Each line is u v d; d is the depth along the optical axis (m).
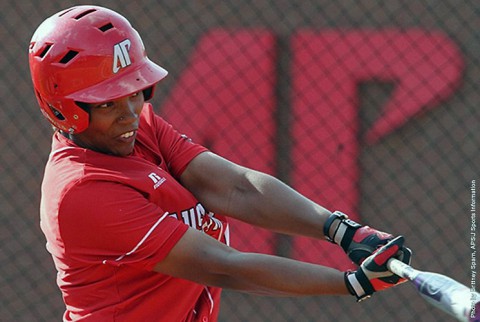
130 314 10.01
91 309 10.01
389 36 21.64
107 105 9.66
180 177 10.98
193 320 10.75
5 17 22.05
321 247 20.86
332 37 21.50
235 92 21.33
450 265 21.62
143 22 21.89
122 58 9.70
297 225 10.52
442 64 21.64
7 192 21.97
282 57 21.39
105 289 9.93
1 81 21.98
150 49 21.78
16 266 21.89
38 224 21.95
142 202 9.59
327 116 21.20
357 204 21.30
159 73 10.05
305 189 21.19
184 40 21.75
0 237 21.98
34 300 21.81
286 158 21.14
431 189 21.59
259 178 10.74
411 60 21.59
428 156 21.58
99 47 9.59
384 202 21.52
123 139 9.93
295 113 21.22
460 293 8.39
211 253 9.39
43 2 22.03
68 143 10.09
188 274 9.57
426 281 8.57
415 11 21.78
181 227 9.50
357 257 9.71
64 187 9.55
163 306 10.18
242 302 21.73
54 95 9.68
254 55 21.44
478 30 21.75
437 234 21.62
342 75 21.34
